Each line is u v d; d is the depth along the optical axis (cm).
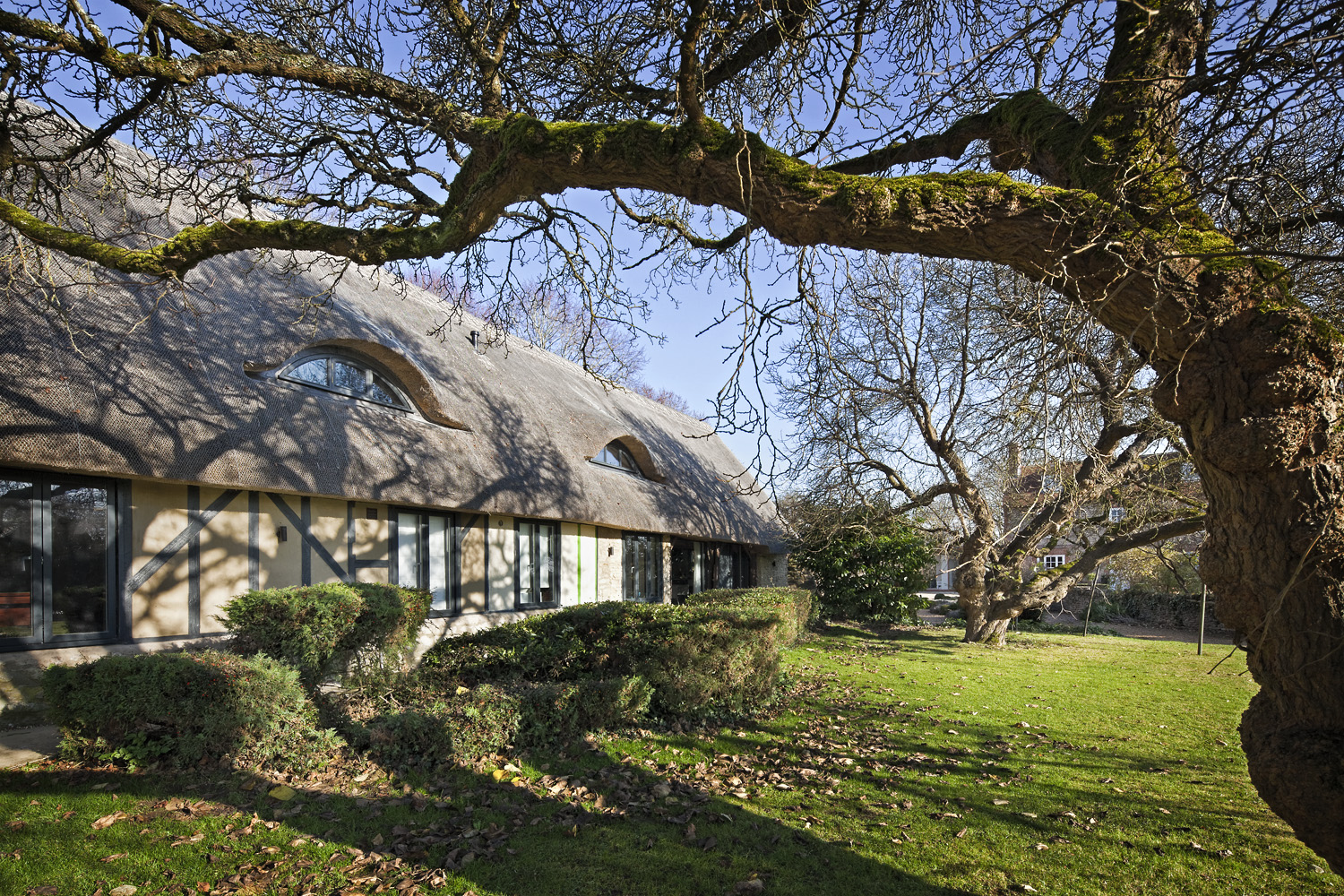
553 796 511
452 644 898
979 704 914
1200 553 326
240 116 580
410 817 460
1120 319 311
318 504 888
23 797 443
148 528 713
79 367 640
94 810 434
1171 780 605
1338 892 406
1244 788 582
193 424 698
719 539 1886
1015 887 410
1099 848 463
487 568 1177
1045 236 301
